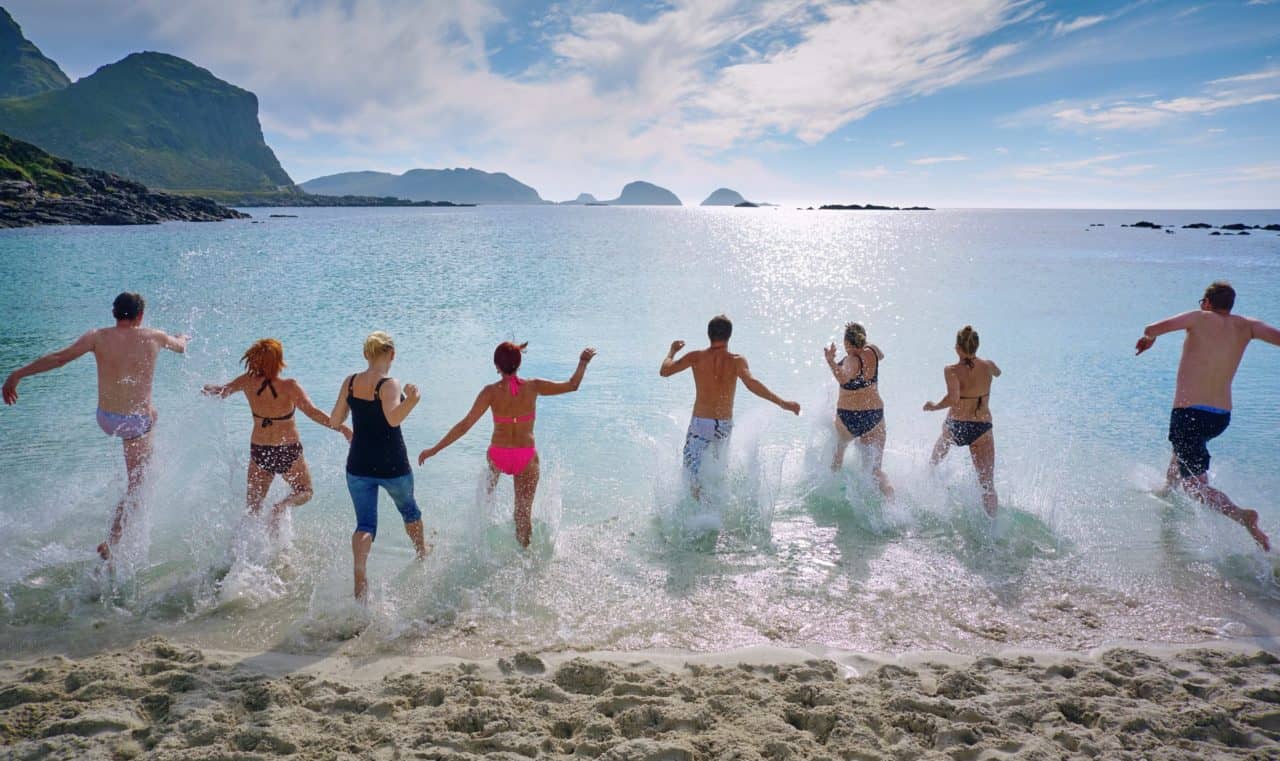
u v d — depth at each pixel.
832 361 6.81
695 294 21.31
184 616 4.47
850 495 6.43
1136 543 5.61
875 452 6.62
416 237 52.81
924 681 3.72
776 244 52.12
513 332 14.83
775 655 4.05
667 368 6.48
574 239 53.66
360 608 4.51
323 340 13.61
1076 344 13.92
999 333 15.08
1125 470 7.23
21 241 37.34
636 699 3.48
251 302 18.58
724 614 4.55
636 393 10.20
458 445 7.98
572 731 3.26
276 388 5.34
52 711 3.33
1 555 5.22
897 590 4.88
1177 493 6.57
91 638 4.20
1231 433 8.40
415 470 7.21
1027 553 5.45
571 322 16.19
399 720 3.33
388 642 4.20
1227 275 26.36
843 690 3.57
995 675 3.78
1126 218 183.00
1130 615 4.54
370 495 4.96
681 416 9.09
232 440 7.77
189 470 6.84
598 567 5.21
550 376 11.19
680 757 3.00
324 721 3.31
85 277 22.56
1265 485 6.79
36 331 13.66
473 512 5.67
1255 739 3.17
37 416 8.54
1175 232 73.00
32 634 4.22
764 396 6.24
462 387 10.45
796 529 5.91
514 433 5.45
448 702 3.48
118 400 5.49
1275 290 20.72
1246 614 4.55
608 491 6.71
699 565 5.26
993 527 5.84
